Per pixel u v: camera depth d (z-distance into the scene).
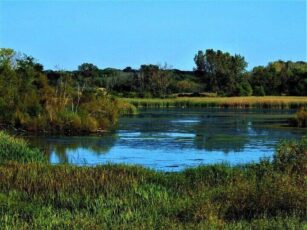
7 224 13.94
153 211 15.24
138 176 20.86
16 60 72.00
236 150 40.03
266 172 20.02
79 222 13.99
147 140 47.00
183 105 129.88
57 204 16.88
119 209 15.87
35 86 64.25
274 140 47.06
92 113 58.94
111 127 60.97
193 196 16.91
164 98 150.62
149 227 13.37
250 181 18.38
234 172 21.66
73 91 63.56
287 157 20.92
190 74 199.38
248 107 125.62
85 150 39.91
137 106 129.00
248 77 179.38
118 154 37.75
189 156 36.75
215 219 13.74
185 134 52.88
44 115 54.75
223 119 77.62
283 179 16.88
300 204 15.06
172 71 186.62
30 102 57.62
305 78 169.12
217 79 181.88
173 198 17.39
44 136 50.19
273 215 14.64
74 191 18.28
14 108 57.00
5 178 19.98
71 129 53.38
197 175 21.61
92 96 63.06
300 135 51.69
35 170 21.45
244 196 15.59
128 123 68.19
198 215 14.34
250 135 51.88
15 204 16.28
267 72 176.50
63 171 21.30
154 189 18.31
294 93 167.50
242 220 14.00
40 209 15.73
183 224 13.68
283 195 15.45
